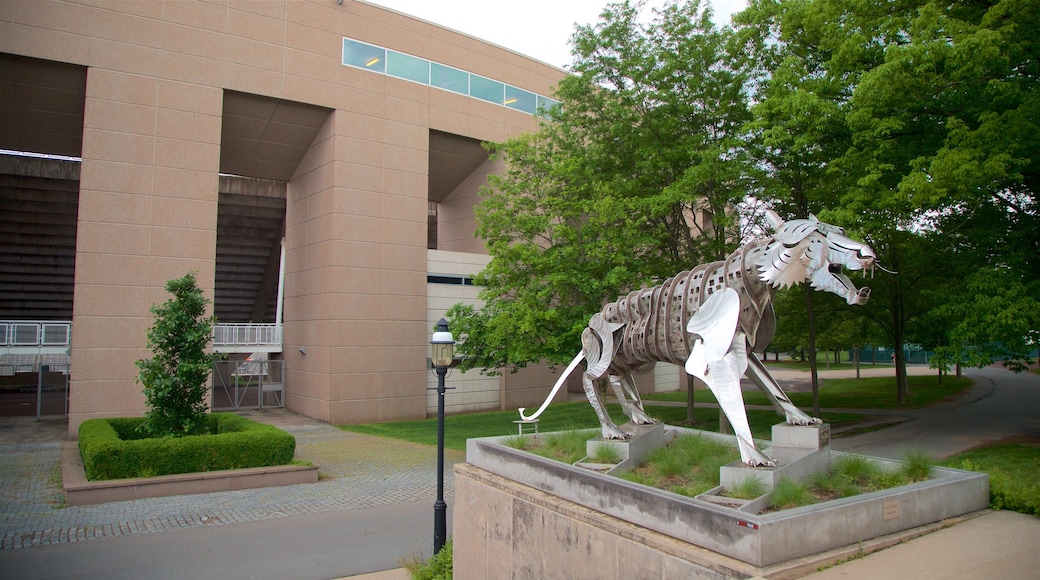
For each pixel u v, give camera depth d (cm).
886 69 1101
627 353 844
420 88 2589
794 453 631
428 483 1420
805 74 1445
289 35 2308
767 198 1697
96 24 1995
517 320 1630
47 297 3150
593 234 1738
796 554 471
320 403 2375
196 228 2120
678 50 1778
